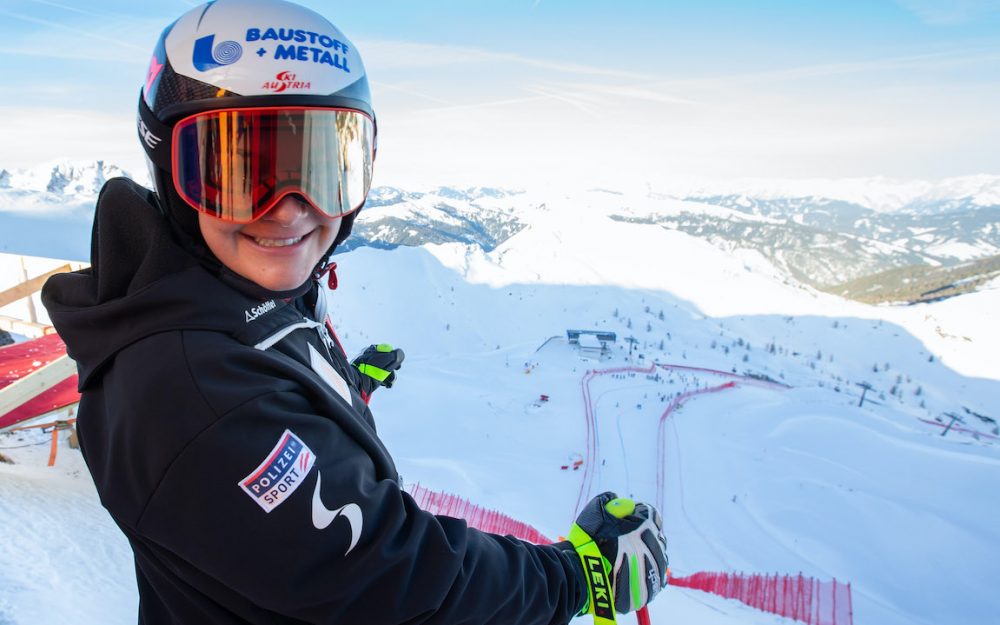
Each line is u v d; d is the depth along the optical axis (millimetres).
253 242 926
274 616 869
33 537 6023
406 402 83500
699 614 5410
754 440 79500
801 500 56875
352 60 1049
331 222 1028
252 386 830
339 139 999
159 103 928
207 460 776
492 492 34125
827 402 106688
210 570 811
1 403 6160
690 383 123500
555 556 1139
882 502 56250
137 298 841
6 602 4527
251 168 889
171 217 960
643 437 78375
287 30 950
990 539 49219
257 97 889
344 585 812
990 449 76625
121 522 855
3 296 7473
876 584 41250
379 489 912
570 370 128375
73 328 927
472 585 903
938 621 37250
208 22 941
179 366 803
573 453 68438
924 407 177250
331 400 950
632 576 1189
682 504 55188
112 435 857
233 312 899
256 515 787
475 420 78062
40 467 9102
